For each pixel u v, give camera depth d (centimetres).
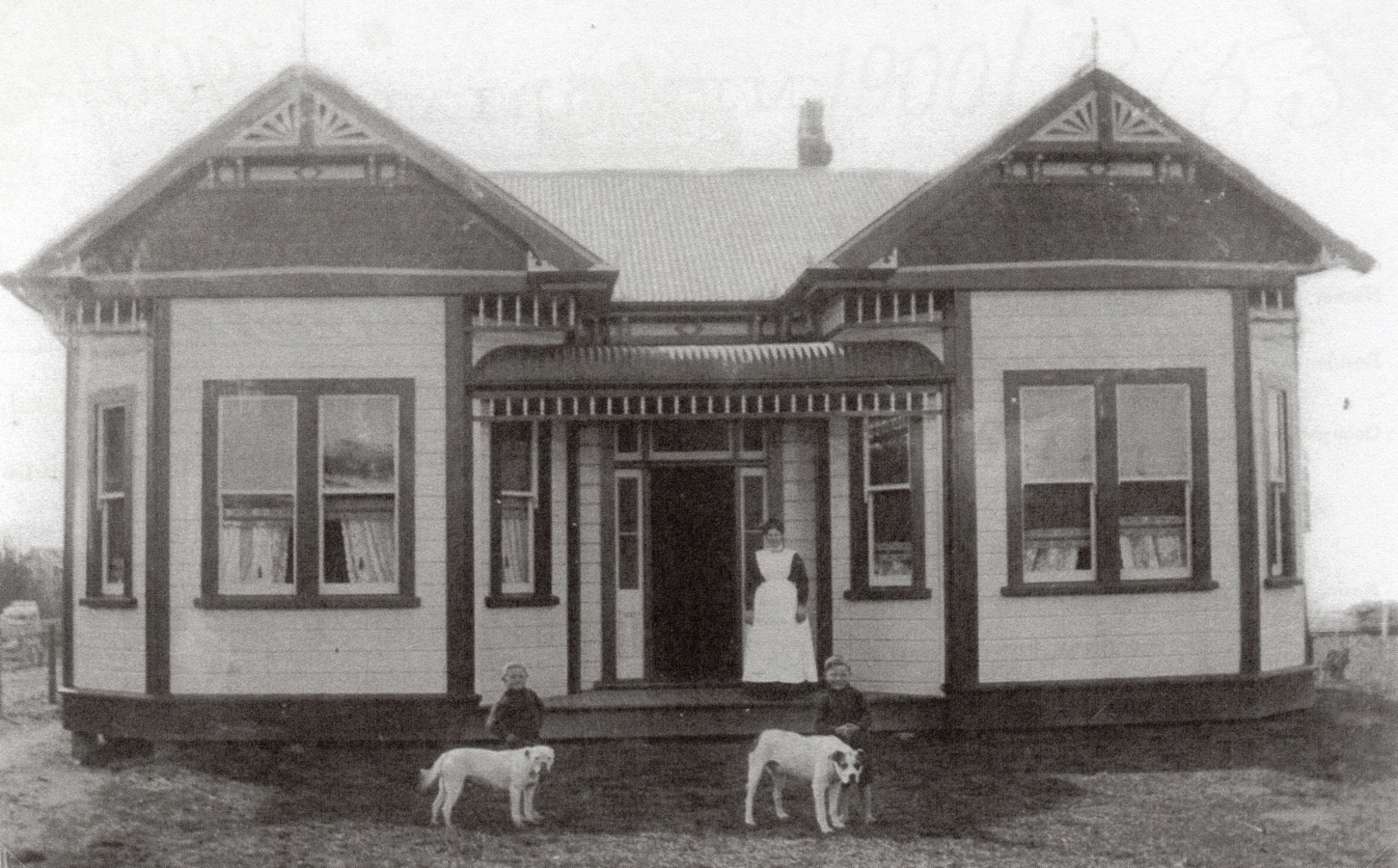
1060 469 1296
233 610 1254
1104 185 1302
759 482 1445
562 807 1073
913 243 1289
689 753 1248
